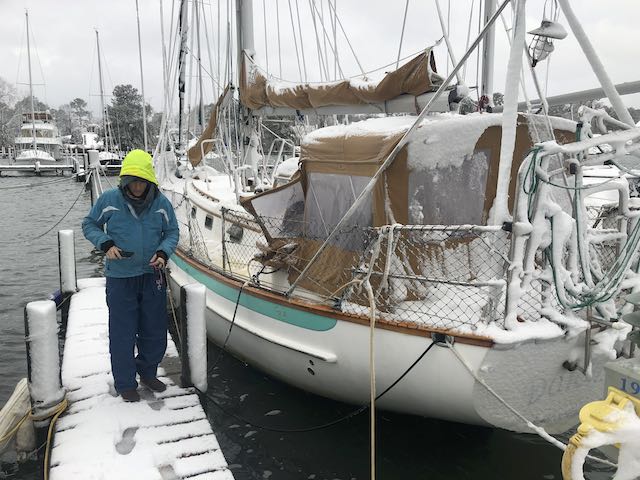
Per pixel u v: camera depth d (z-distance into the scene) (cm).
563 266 362
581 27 328
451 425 451
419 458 438
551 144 313
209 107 988
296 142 849
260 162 898
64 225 1917
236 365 600
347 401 452
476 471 422
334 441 460
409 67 427
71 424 385
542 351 344
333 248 433
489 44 778
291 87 582
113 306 394
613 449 278
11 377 625
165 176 959
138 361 426
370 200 398
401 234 384
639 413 236
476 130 371
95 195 1756
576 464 232
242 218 543
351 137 415
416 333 356
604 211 483
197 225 686
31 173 4272
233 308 531
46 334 403
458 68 315
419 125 373
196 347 439
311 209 461
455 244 382
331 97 523
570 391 376
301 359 446
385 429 466
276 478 417
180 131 969
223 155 832
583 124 336
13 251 1417
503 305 341
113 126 5791
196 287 442
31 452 411
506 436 457
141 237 386
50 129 5753
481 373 337
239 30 710
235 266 581
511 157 327
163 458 354
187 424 392
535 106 519
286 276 490
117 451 358
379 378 389
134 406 410
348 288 408
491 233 362
